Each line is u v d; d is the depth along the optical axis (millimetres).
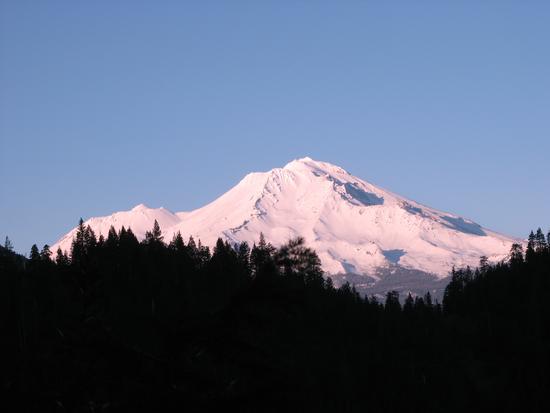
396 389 139625
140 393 16953
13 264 133375
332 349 134000
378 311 184750
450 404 144375
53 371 17969
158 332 17500
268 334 17281
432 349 166000
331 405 114875
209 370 16984
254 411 16484
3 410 17266
